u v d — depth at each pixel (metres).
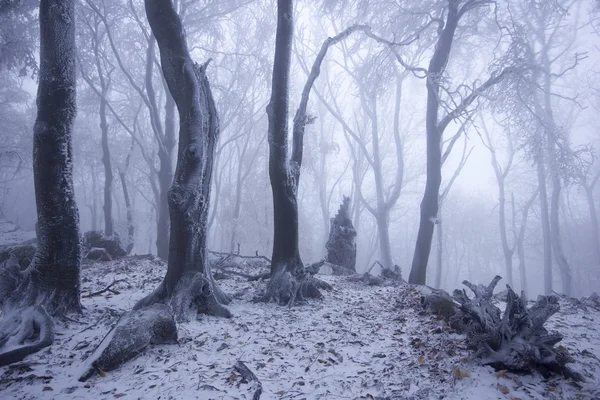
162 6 6.82
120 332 4.57
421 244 13.88
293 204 8.26
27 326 5.23
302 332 5.84
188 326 5.89
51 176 5.98
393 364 4.59
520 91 14.10
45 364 4.47
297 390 3.89
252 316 6.67
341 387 3.98
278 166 8.05
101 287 8.70
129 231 24.27
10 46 15.84
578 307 7.95
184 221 6.71
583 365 4.45
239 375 4.18
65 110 6.09
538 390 3.81
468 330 4.89
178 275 6.67
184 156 6.82
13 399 3.63
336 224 14.41
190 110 6.86
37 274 5.92
